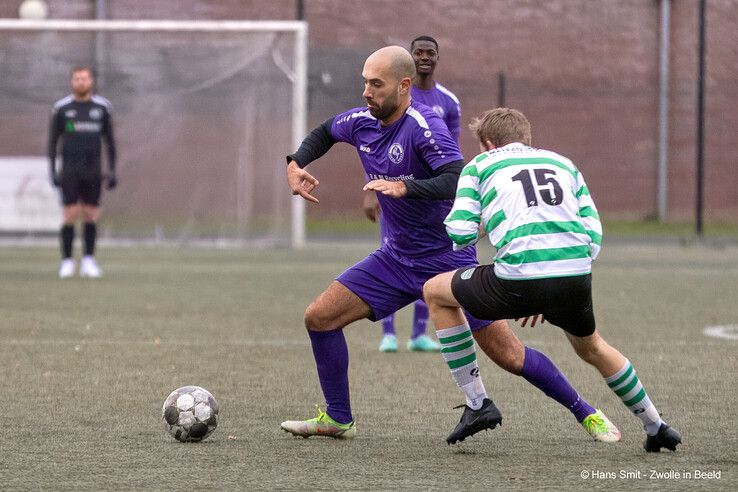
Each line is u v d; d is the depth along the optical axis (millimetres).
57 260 62125
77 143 51562
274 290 47938
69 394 24984
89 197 52312
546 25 92562
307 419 22594
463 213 18906
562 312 18859
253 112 70188
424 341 32344
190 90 70000
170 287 48750
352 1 91812
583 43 92438
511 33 92562
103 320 37969
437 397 25109
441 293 19531
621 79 92438
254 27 68938
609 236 80812
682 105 91062
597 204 91438
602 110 91250
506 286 18734
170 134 70125
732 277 55062
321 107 81812
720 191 91375
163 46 69750
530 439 20812
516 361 20344
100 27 68000
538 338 35188
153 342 33219
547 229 18672
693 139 91062
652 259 65312
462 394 25484
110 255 65688
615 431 20625
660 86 91812
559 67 92500
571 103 91250
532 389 25969
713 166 91375
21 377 27125
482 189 19172
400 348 33188
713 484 17188
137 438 20547
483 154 19422
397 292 21047
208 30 69062
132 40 69688
